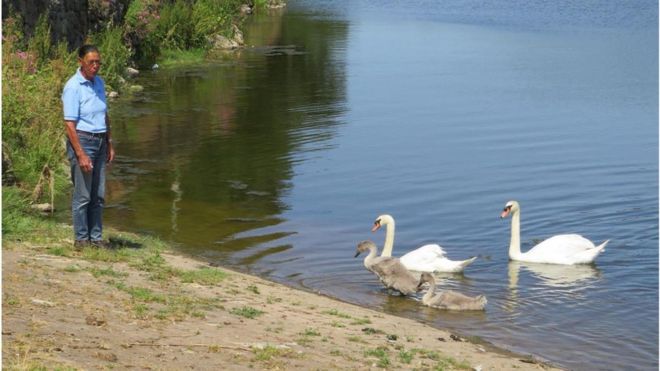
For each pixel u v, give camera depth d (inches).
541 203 778.8
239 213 722.2
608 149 983.6
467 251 656.4
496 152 965.2
